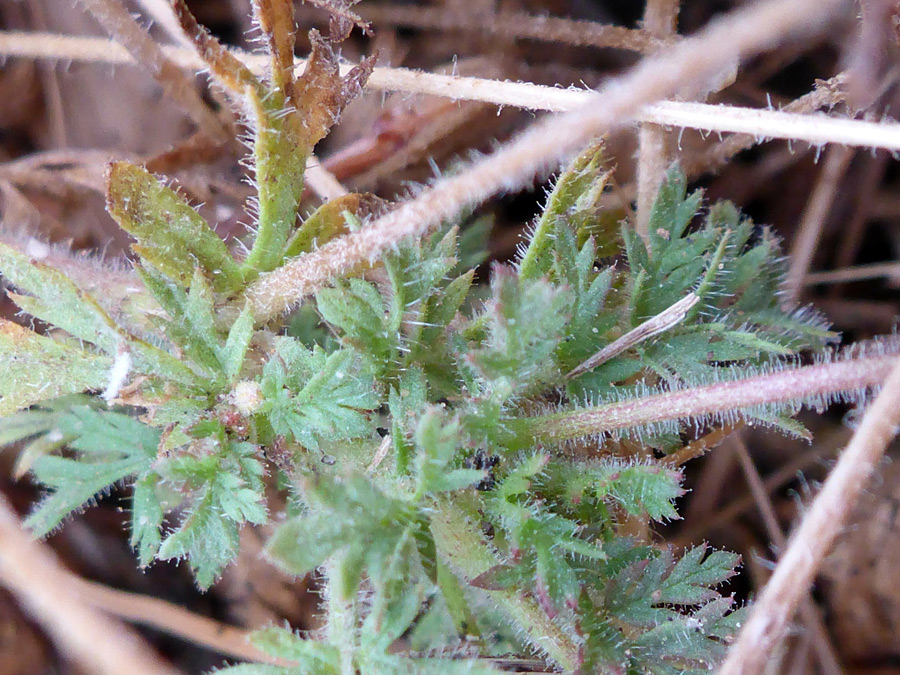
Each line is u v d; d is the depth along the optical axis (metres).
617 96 0.13
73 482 0.16
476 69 0.20
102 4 0.17
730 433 0.17
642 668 0.15
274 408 0.15
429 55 0.20
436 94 0.17
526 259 0.16
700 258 0.16
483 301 0.17
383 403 0.16
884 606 0.18
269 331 0.16
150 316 0.15
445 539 0.15
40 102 0.19
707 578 0.15
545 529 0.15
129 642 0.14
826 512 0.14
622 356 0.16
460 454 0.15
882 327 0.20
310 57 0.15
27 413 0.16
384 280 0.16
